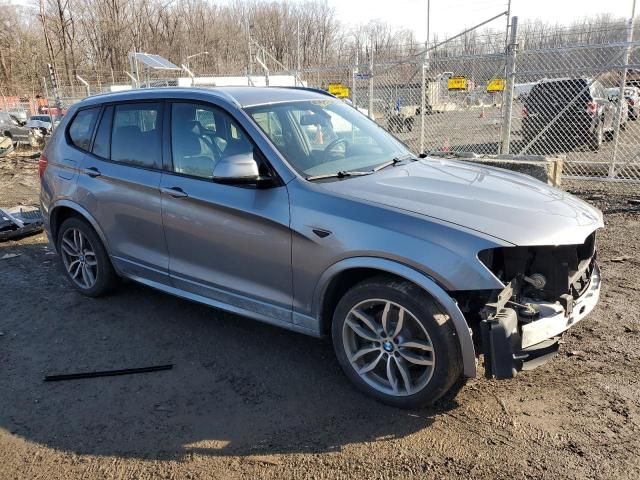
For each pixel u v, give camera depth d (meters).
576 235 3.11
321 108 4.30
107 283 4.88
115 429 3.18
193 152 3.98
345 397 3.41
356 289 3.24
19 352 4.10
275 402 3.39
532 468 2.75
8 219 7.02
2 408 3.41
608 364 3.64
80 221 4.85
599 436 2.96
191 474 2.81
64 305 4.90
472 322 3.07
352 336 3.39
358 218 3.16
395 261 3.03
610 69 8.84
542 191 3.63
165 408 3.36
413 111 14.98
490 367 2.89
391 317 3.20
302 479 2.74
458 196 3.32
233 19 60.16
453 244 2.91
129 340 4.23
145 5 57.28
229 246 3.72
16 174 12.93
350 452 2.92
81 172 4.71
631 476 2.66
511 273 3.13
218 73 47.59
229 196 3.66
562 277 3.14
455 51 13.05
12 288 5.33
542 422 3.09
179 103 4.13
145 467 2.87
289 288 3.52
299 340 4.16
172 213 4.00
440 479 2.71
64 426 3.23
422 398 3.14
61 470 2.88
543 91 11.74
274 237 3.48
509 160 8.03
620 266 5.48
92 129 4.74
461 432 3.04
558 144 11.91
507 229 2.96
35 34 54.16
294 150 3.67
